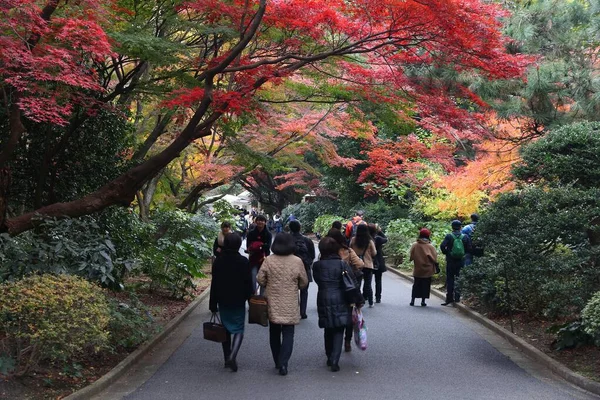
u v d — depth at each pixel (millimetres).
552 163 11945
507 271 10773
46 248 9977
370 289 14453
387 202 34844
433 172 24312
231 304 8656
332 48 11227
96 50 9766
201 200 31547
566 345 9266
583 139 11898
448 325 12195
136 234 14219
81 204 10883
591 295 9180
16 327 6988
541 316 11828
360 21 10609
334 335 8586
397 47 10875
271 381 7992
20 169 12578
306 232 50125
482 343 10500
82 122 12094
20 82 9055
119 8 11836
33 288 7121
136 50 10930
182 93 11172
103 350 8961
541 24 14812
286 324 8391
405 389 7590
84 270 10266
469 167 16594
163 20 12547
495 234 11711
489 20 9766
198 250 16781
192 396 7301
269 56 11828
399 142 25562
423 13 9477
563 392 7523
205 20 12273
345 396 7266
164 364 8977
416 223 28422
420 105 11445
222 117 12289
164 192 25828
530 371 8602
